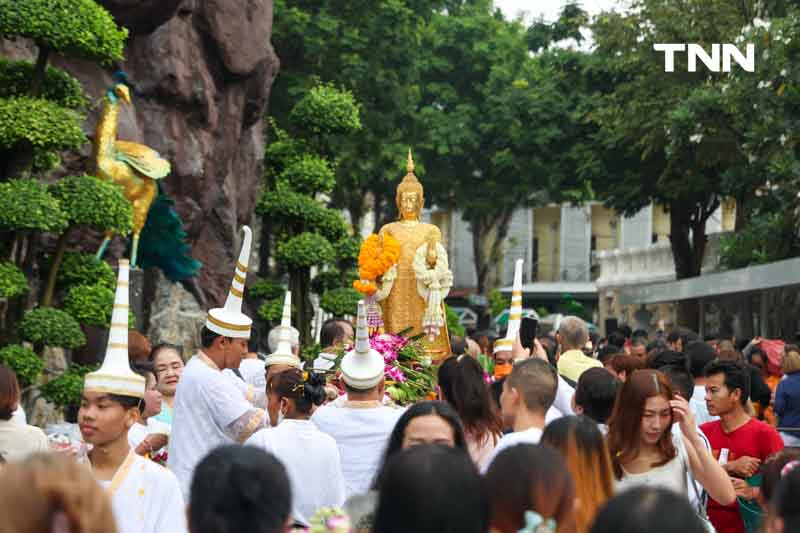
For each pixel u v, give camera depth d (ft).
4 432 21.03
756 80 71.41
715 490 19.66
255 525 11.21
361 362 22.06
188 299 59.98
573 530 12.67
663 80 90.53
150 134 53.83
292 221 59.21
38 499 10.23
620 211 105.09
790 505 12.20
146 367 25.50
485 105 112.27
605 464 16.34
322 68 86.43
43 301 38.91
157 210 49.65
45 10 36.81
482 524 10.96
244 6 57.93
